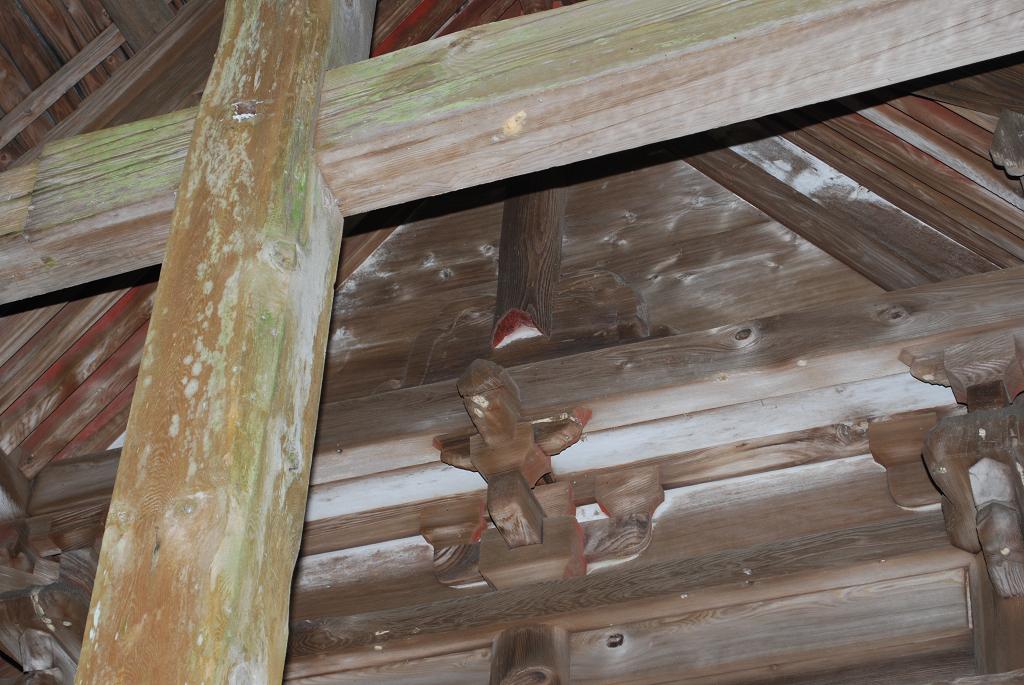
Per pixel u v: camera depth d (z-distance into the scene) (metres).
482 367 3.48
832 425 3.54
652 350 3.54
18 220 2.16
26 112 4.09
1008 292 3.23
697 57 1.82
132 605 1.45
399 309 4.65
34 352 4.32
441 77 1.98
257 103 2.02
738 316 4.04
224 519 1.50
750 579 3.11
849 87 1.88
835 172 4.12
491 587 3.58
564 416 3.52
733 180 4.35
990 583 2.85
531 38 1.98
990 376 3.14
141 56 4.12
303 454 1.71
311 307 1.84
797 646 3.10
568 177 4.79
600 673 3.25
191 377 1.64
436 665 3.47
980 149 3.22
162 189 2.08
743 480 3.60
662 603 3.20
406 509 3.90
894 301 3.34
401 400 3.77
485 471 3.54
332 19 2.25
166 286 1.78
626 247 4.43
